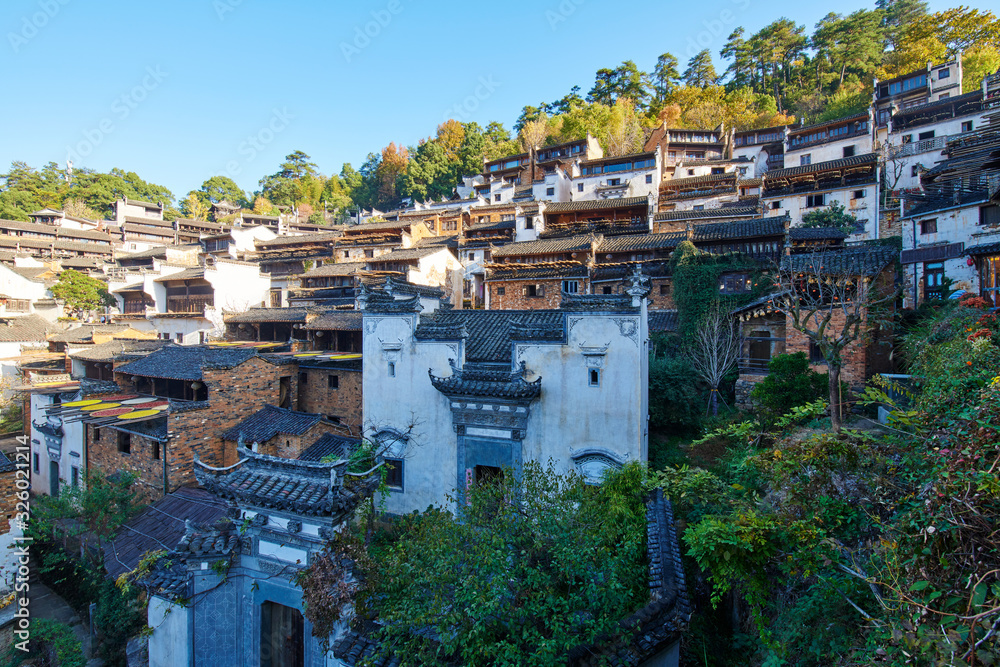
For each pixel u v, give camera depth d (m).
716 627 12.16
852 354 22.83
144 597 14.90
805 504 9.08
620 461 16.70
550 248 42.03
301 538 10.71
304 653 10.62
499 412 18.09
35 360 38.19
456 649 8.07
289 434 21.73
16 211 77.81
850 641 7.05
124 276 57.44
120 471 21.17
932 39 66.75
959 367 10.24
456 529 9.39
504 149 83.88
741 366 27.28
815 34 78.06
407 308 19.75
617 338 17.02
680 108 77.38
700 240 35.81
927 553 5.62
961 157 29.38
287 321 38.78
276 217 83.19
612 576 8.74
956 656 4.87
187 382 25.38
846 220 42.22
